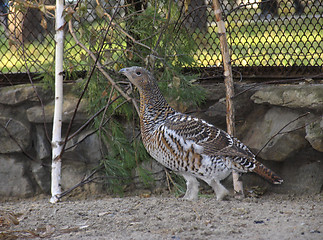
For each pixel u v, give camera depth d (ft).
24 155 34.53
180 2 34.73
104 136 34.17
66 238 22.18
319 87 29.17
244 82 34.68
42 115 33.65
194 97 32.53
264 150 31.45
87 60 34.17
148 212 26.25
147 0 33.06
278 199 31.32
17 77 34.50
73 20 33.78
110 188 34.14
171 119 27.32
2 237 22.62
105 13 31.42
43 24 31.12
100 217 25.54
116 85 30.45
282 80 32.58
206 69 34.88
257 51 42.42
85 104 33.68
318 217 24.38
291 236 21.22
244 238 21.20
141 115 28.07
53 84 34.04
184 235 21.89
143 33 34.17
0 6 35.81
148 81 27.50
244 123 33.71
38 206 29.76
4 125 33.58
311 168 31.58
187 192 29.17
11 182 34.06
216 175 27.30
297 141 30.60
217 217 24.70
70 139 31.55
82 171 34.40
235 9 31.04
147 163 34.40
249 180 33.47
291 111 30.94
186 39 34.50
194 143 26.63
